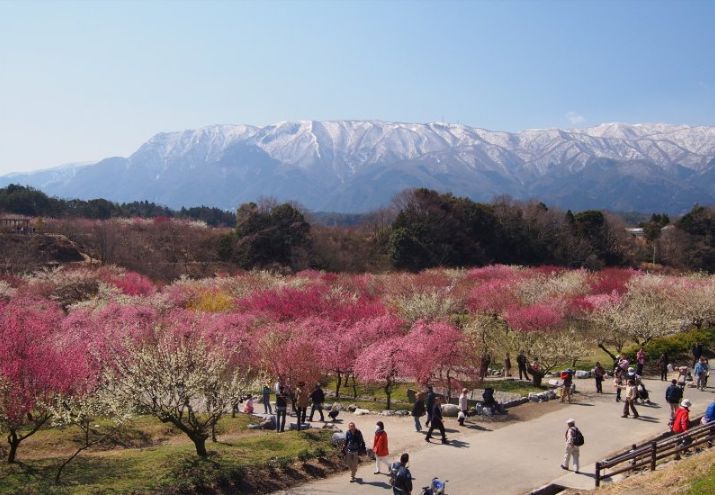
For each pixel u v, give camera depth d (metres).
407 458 18.11
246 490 19.53
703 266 106.00
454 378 31.56
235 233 96.50
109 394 21.14
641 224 139.38
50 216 108.44
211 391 21.72
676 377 38.41
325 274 75.94
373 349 32.19
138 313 40.28
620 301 51.03
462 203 106.19
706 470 18.47
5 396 20.12
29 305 44.22
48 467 20.61
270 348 30.05
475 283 64.19
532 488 20.30
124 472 20.00
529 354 38.97
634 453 20.53
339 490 19.84
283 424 26.17
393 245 96.06
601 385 34.62
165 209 165.62
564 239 104.88
